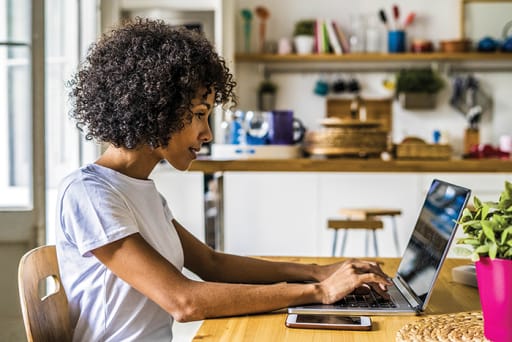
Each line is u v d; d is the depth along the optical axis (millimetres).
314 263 2006
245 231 4605
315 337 1295
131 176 1572
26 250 3139
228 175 4594
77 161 4289
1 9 3102
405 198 4496
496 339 1163
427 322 1332
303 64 5555
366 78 5535
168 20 5168
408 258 1757
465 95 5430
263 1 5535
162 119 1464
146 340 1508
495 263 1138
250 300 1441
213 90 1556
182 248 1801
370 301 1536
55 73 4270
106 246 1423
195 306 1404
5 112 3139
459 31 5410
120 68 1474
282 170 3424
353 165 3445
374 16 5469
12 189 3154
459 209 1424
